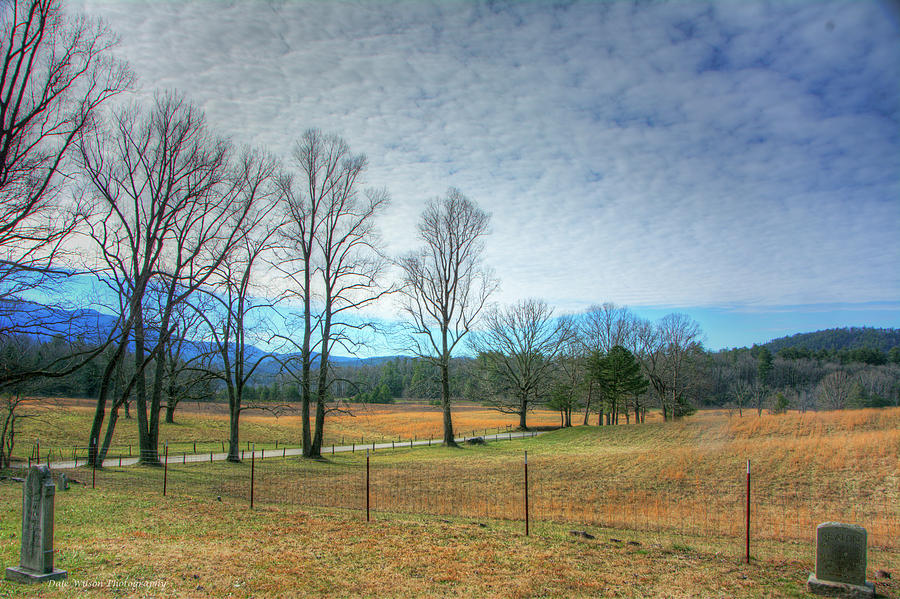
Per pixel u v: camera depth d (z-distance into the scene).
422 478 26.91
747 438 39.81
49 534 9.38
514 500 20.94
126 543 11.86
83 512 15.52
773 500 21.05
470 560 11.12
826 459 27.02
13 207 17.52
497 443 52.00
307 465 33.38
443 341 50.16
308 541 12.42
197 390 35.09
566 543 12.94
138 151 28.95
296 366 37.41
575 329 69.56
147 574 9.62
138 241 29.16
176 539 12.38
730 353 143.38
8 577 9.28
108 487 21.72
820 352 138.12
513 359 67.81
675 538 14.55
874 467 24.86
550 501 20.91
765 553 12.86
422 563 10.82
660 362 73.62
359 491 22.69
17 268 16.48
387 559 11.05
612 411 69.94
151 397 33.88
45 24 18.95
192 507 16.77
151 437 31.91
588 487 24.02
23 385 25.62
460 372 65.69
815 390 108.69
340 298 38.25
